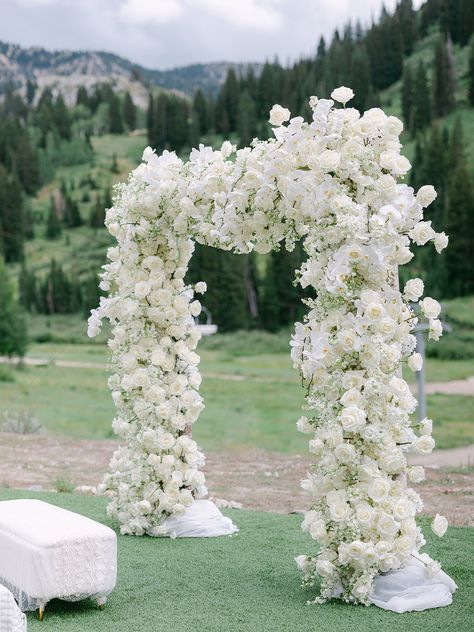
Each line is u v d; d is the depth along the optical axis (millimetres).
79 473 12508
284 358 59594
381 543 5609
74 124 139125
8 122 118375
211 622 5320
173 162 7262
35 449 15391
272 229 6250
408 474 5879
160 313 7891
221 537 7934
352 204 5586
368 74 106875
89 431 28125
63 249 99812
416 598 5641
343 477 5762
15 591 5715
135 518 8000
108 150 132250
